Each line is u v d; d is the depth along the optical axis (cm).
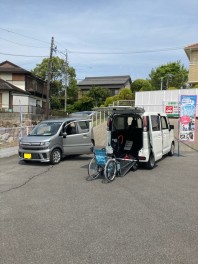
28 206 609
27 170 988
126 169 898
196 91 2711
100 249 415
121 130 998
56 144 1101
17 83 3838
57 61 4994
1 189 746
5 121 2423
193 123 1270
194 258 388
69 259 388
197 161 1135
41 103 4438
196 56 3136
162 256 394
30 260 387
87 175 902
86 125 1243
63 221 523
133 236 457
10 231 482
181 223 509
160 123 1094
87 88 6575
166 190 723
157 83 5656
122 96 3812
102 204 617
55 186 771
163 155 1184
